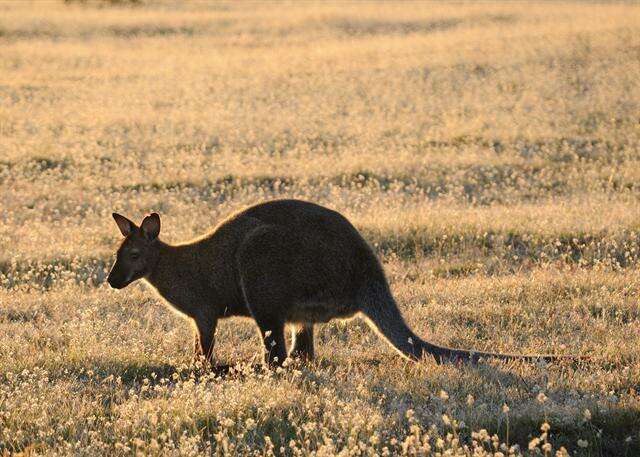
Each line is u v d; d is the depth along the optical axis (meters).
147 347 27.31
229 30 138.25
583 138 66.06
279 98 87.12
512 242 39.75
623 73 90.69
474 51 107.44
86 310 29.66
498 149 64.69
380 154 62.12
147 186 54.91
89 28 139.50
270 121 75.69
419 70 98.19
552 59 99.81
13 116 78.25
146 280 25.80
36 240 42.19
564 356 24.41
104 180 56.62
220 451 19.05
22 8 161.75
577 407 20.73
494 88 87.25
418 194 53.44
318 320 24.44
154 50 122.81
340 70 101.31
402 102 83.06
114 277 25.19
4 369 24.73
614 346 25.58
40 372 23.95
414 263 38.44
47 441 19.77
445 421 17.61
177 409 20.92
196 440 18.88
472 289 33.03
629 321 28.59
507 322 29.36
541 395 19.17
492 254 38.94
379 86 91.19
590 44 106.38
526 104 79.50
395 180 53.94
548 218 43.53
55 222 46.44
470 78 93.31
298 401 21.53
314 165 59.00
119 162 62.41
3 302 32.78
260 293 24.12
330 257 23.92
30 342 27.73
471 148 64.38
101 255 39.84
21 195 52.59
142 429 19.81
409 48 113.50
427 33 130.12
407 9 152.12
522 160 59.66
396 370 24.17
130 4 167.50
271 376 23.70
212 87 94.56
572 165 59.22
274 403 20.83
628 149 61.34
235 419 20.67
